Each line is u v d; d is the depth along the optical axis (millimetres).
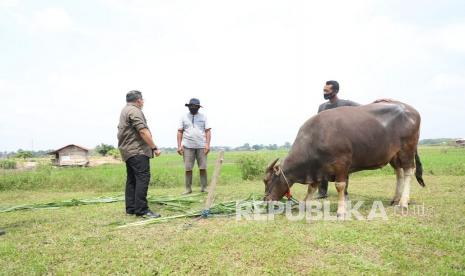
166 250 4547
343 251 4438
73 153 35250
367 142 6188
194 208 7305
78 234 5441
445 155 27078
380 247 4539
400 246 4539
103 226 5914
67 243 4961
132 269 4020
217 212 6660
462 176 12406
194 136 9492
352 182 11195
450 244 4543
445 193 8211
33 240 5172
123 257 4375
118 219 6395
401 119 6551
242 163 14289
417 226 5344
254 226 5582
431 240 4691
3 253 4551
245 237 4980
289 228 5445
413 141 6676
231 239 4910
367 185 10359
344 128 6121
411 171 6742
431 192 8391
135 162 6445
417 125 6730
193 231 5453
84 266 4133
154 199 7863
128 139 6461
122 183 11961
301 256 4297
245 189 10398
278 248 4523
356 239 4820
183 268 3994
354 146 6148
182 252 4480
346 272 3816
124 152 6484
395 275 3740
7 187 11836
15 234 5477
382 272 3799
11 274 3908
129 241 4996
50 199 9555
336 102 7770
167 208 7391
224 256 4324
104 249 4684
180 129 9625
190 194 8984
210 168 19094
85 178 12742
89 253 4543
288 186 6590
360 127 6176
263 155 14875
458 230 5176
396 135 6492
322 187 8125
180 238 5070
